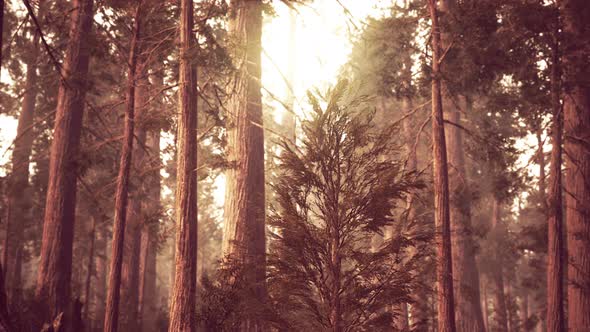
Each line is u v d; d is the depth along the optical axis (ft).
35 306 41.52
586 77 45.44
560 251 43.93
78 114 49.85
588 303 46.65
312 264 25.81
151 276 79.56
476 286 66.28
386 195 25.23
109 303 35.14
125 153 38.19
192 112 34.06
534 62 48.78
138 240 66.39
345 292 25.62
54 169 48.08
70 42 48.39
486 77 48.75
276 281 25.45
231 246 41.01
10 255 74.38
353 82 26.81
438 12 44.91
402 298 24.95
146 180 63.67
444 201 40.50
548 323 43.21
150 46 40.37
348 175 26.00
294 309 25.14
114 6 39.96
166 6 39.47
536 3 45.27
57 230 47.01
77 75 45.24
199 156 43.83
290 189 26.18
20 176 73.10
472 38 44.42
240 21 45.29
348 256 25.16
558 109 46.39
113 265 35.86
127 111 39.01
